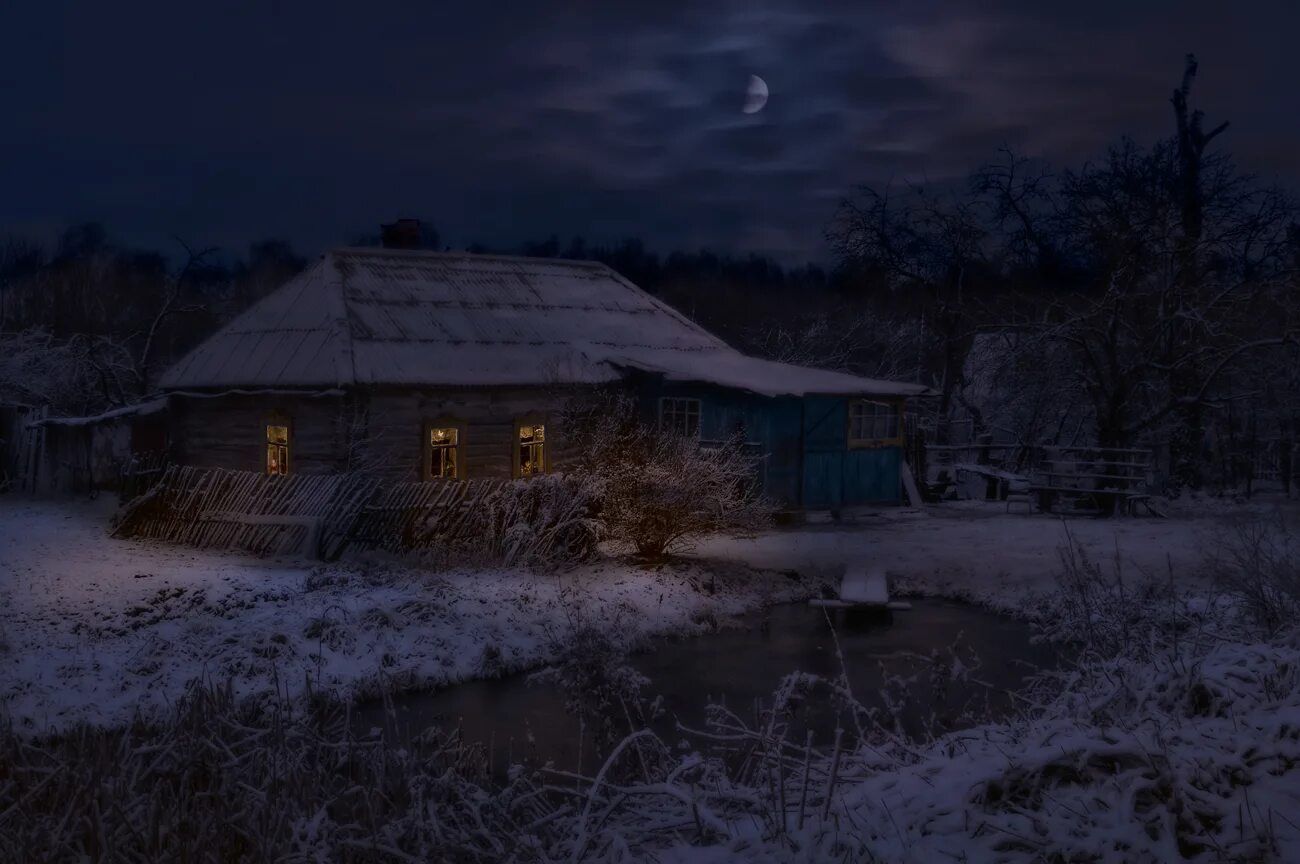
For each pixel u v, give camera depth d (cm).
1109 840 459
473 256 2788
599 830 511
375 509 1734
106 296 4419
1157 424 2998
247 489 1839
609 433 1814
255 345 2309
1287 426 3216
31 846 509
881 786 546
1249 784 517
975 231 3572
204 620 1291
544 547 1706
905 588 1730
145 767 628
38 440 2594
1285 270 2794
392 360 2191
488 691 1166
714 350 2823
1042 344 2939
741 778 633
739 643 1400
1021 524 2266
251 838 515
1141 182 2900
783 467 2364
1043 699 820
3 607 1337
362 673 1166
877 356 4312
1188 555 1806
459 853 521
